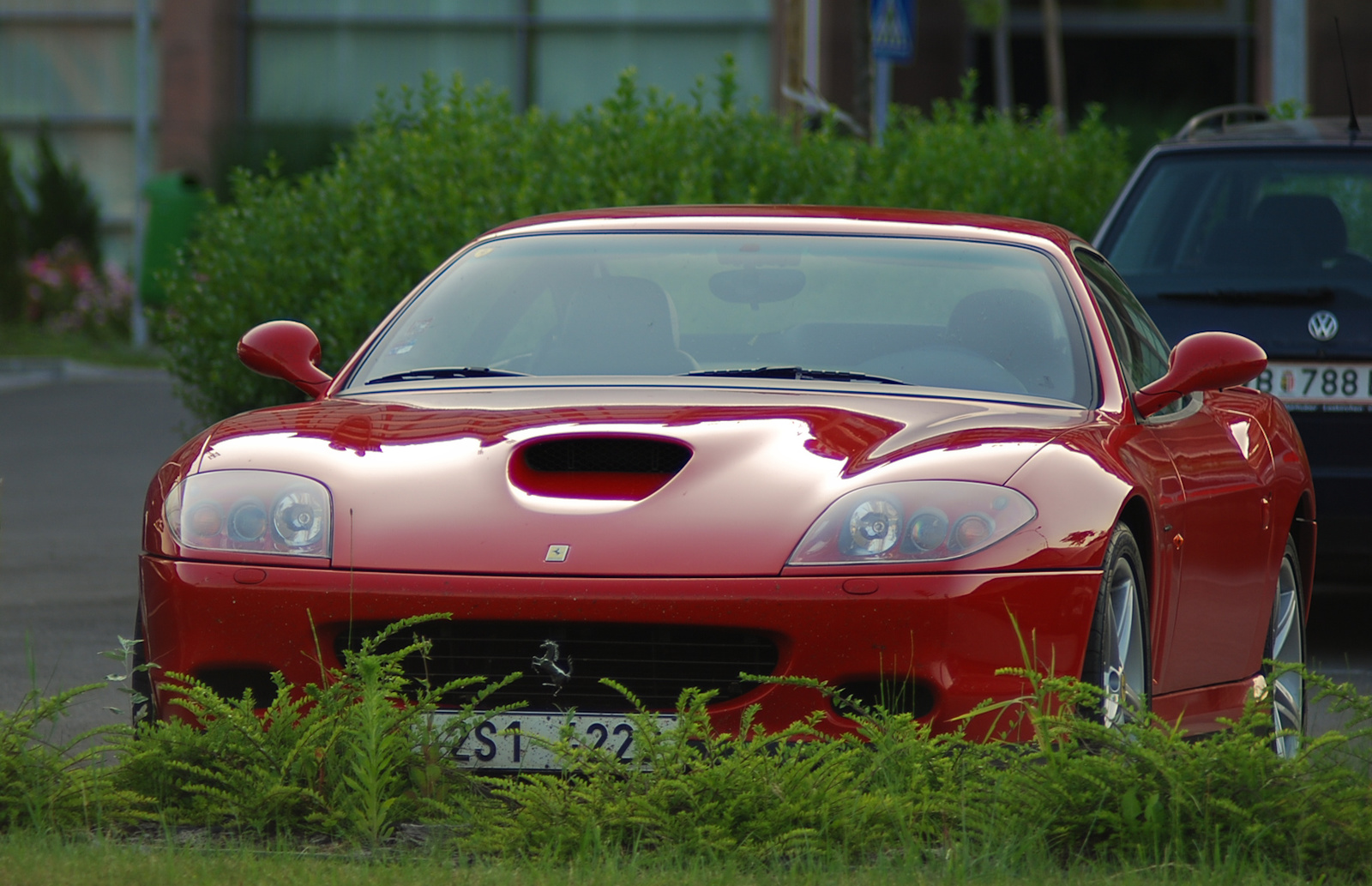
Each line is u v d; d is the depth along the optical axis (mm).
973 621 14930
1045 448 16125
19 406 74375
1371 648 29359
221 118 116250
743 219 20531
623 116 40656
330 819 14750
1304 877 14016
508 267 20188
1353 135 30016
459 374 18781
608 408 16953
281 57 117188
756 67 115000
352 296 37625
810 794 14234
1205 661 19156
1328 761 15836
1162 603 17391
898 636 14867
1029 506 15422
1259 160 29578
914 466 15680
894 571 14977
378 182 40281
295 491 15898
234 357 39688
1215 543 19000
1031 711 14680
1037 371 18344
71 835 14492
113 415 70812
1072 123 116375
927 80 114125
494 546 15273
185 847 14109
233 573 15562
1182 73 116312
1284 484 21219
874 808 14203
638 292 19391
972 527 15195
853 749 14820
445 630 15383
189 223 99562
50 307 109188
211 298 39969
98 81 122438
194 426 42406
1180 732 15391
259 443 16656
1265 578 20781
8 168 112312
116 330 107500
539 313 19406
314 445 16516
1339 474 27109
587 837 13906
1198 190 29578
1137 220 29531
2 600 32844
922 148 41156
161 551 15930
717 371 18234
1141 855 13945
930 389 17938
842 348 18469
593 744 15195
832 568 14984
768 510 15336
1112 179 43125
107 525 43531
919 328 18734
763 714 14992
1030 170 41438
